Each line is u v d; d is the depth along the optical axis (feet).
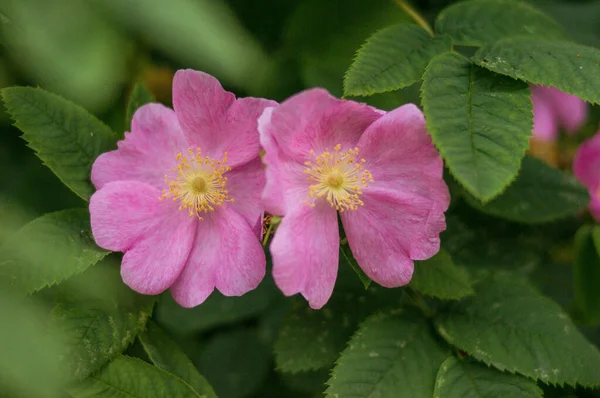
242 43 1.28
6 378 1.25
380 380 1.52
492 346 1.54
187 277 1.52
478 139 1.46
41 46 1.24
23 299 1.34
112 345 1.49
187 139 1.54
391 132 1.50
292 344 1.58
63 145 1.54
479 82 1.50
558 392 1.59
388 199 1.51
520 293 1.57
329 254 1.50
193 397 1.48
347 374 1.52
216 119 1.52
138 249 1.51
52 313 1.48
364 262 1.52
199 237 1.53
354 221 1.52
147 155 1.55
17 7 1.24
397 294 1.59
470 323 1.56
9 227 1.48
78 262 1.49
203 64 1.27
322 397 1.62
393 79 1.52
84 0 1.24
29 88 1.54
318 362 1.57
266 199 1.45
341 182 1.51
